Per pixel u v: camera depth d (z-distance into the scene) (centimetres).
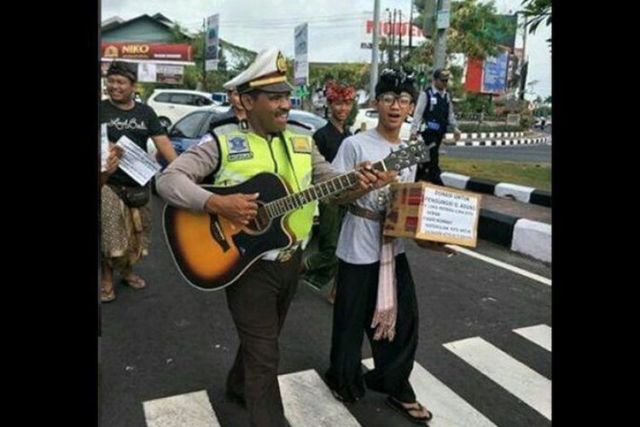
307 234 234
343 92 393
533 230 563
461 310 419
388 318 258
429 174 740
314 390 300
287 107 220
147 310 406
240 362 278
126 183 403
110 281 420
